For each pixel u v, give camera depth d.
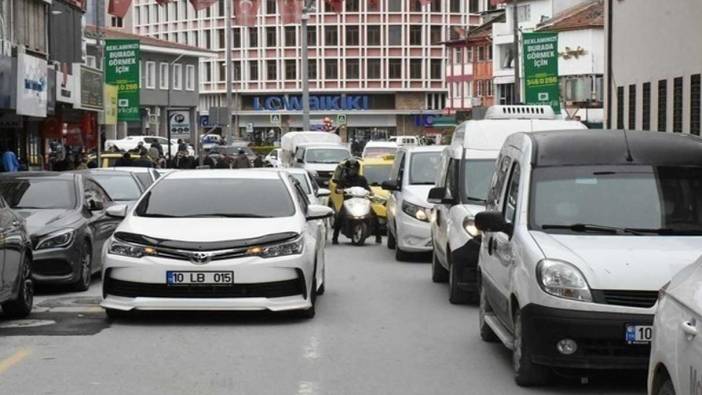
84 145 51.31
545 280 10.26
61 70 43.44
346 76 137.50
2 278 14.04
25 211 18.73
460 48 114.62
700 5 33.19
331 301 17.30
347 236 29.02
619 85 44.84
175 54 99.06
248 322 14.74
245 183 16.09
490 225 11.70
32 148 46.91
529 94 50.31
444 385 10.94
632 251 10.43
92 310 16.06
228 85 60.62
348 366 11.88
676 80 36.09
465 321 15.27
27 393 10.46
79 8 51.00
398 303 17.12
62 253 17.88
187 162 48.69
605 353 10.09
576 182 11.75
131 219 15.20
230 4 60.62
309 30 137.62
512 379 11.22
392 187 25.23
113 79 44.91
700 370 6.25
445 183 19.67
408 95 137.88
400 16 136.38
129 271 14.25
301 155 51.28
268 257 14.30
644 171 11.83
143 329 14.16
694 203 11.55
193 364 11.91
